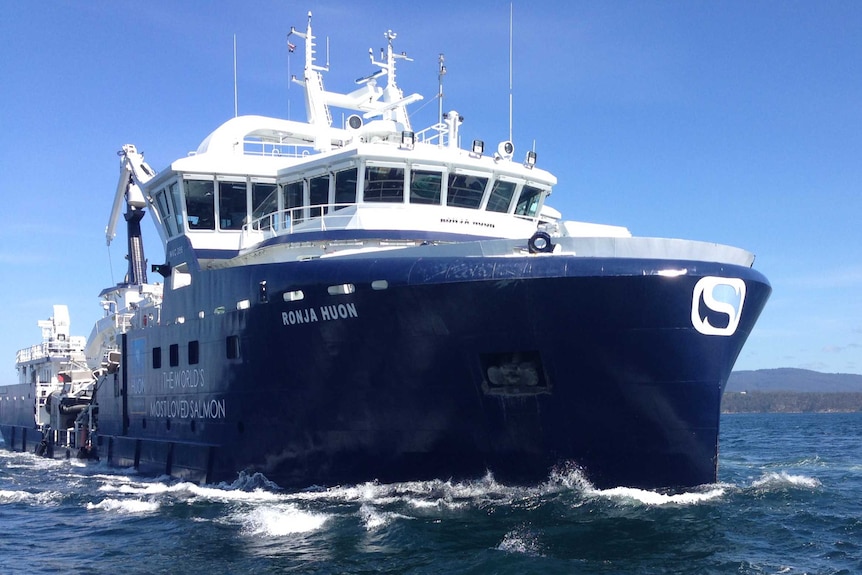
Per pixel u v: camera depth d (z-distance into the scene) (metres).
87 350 39.16
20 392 45.28
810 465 30.61
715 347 16.12
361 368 18.25
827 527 15.41
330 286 18.22
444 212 21.64
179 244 24.28
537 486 17.48
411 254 17.66
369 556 13.72
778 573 12.41
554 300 15.85
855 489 21.19
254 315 20.36
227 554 14.48
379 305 17.48
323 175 22.00
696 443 16.72
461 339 16.81
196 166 22.91
